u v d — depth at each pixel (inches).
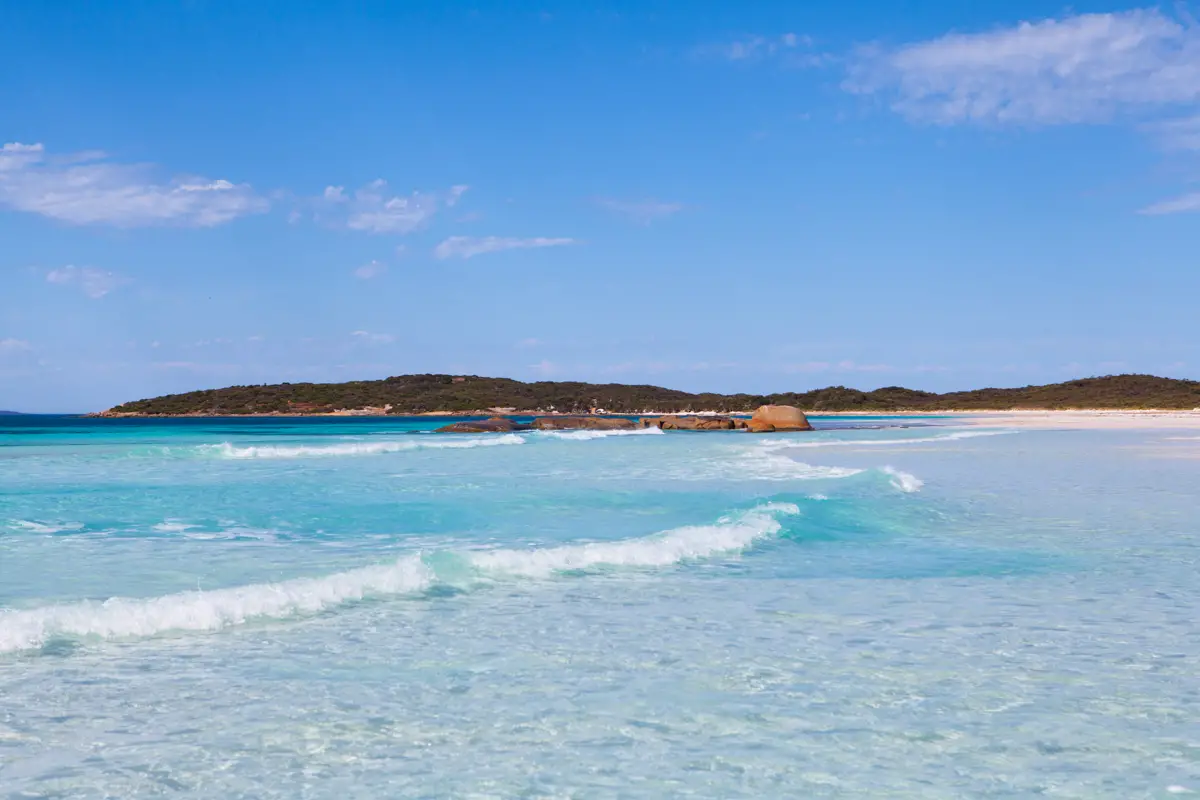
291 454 1371.8
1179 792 181.9
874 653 284.5
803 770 193.8
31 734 214.2
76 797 181.2
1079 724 220.1
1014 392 7485.2
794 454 1333.7
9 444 1838.1
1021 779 188.5
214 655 281.7
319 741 211.2
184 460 1234.0
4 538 521.7
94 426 4638.3
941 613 339.9
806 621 328.2
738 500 709.3
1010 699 238.8
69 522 590.6
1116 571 422.3
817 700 239.3
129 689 247.8
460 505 680.4
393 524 581.0
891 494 729.0
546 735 215.0
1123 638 301.4
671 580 404.8
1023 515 611.2
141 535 534.6
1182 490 766.5
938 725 219.9
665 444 1732.3
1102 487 791.7
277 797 181.6
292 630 313.7
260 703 237.3
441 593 374.3
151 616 314.5
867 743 209.0
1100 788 183.9
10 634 289.7
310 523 586.2
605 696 243.6
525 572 416.8
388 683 254.7
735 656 282.0
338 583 368.5
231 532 547.2
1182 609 344.5
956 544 500.4
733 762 198.5
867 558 459.5
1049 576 411.8
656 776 191.5
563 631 313.6
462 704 237.0
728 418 3024.1
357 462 1182.3
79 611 310.3
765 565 440.8
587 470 1021.2
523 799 180.5
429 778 191.0
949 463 1104.8
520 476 941.2
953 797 180.1
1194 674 260.5
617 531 550.6
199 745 208.4
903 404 7317.9
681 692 246.7
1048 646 291.7
